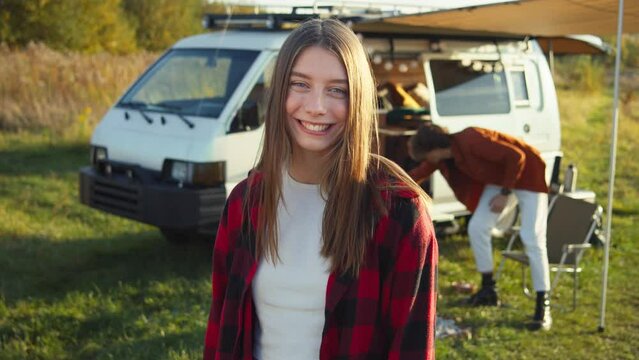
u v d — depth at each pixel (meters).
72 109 13.51
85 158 11.09
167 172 6.05
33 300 5.50
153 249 6.91
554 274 6.43
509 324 5.23
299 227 1.96
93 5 26.92
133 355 4.58
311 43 1.90
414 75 8.40
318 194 1.97
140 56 18.31
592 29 6.40
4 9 24.53
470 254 7.05
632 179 11.34
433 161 5.58
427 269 1.91
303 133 1.92
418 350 1.90
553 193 7.39
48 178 9.62
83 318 5.20
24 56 15.52
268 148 1.97
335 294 1.88
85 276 6.06
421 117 7.53
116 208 6.29
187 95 6.55
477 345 4.83
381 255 1.90
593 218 5.74
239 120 6.10
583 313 5.50
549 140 8.08
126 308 5.41
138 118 6.51
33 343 4.87
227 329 2.04
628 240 7.71
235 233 2.07
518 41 7.96
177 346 4.70
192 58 6.91
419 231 1.89
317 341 1.93
